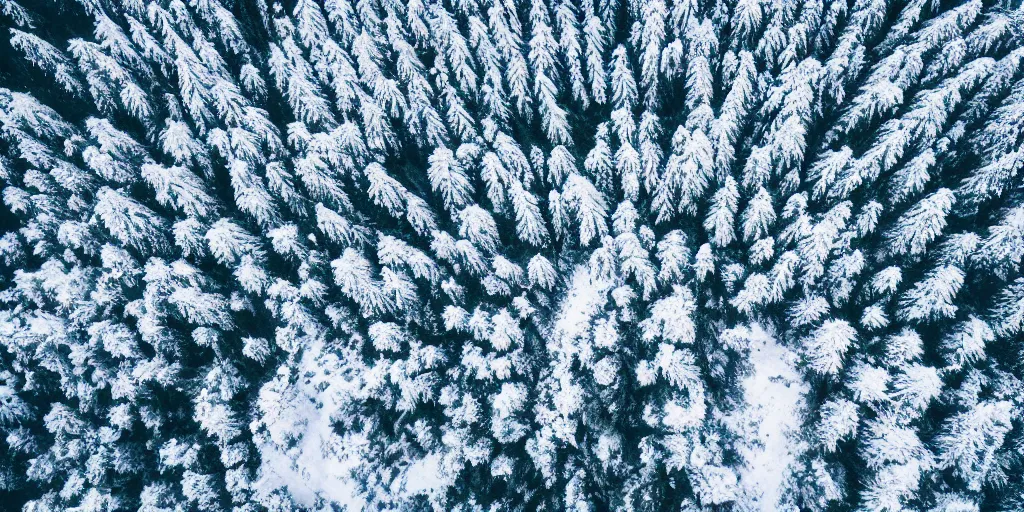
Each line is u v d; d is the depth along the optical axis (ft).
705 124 132.46
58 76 141.08
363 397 118.52
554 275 128.36
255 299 127.54
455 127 143.64
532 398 117.60
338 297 127.34
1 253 123.65
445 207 134.51
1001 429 93.25
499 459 110.73
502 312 117.80
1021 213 99.35
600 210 125.70
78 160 138.51
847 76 135.64
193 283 120.57
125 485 108.37
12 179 130.62
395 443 116.57
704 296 121.90
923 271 107.65
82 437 109.81
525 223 127.95
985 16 131.03
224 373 119.03
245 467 113.70
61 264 124.26
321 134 133.18
